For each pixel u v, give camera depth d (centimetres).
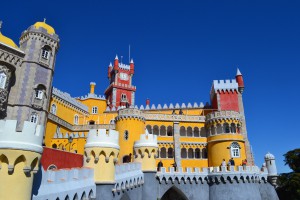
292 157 5591
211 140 5588
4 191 1195
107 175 2191
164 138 5672
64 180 1722
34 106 4231
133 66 8794
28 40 4478
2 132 1246
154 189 3678
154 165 3800
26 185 1253
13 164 1223
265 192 4328
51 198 1517
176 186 4372
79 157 3372
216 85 6184
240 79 6200
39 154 1323
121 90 8250
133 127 5191
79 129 5844
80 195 1875
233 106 5984
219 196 4197
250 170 4272
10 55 4147
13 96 4109
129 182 3012
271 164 4500
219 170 4366
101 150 2195
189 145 5694
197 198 4316
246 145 5594
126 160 4975
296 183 4919
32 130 1305
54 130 5356
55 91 5809
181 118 5897
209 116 5784
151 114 5756
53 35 4772
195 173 4462
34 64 4369
